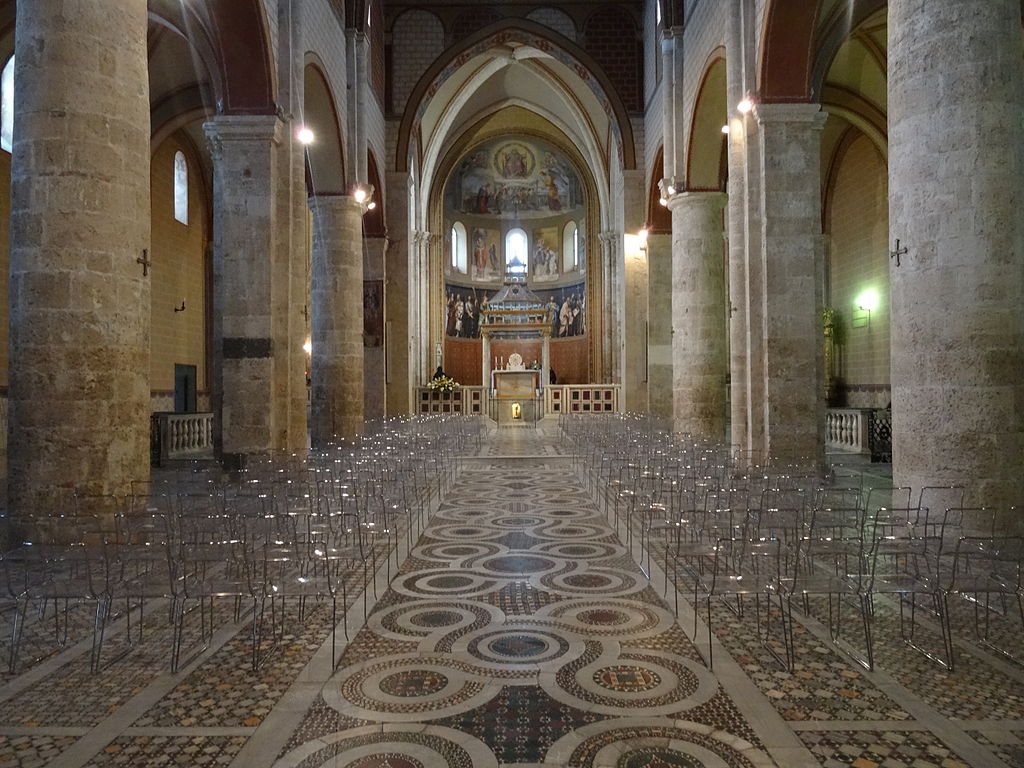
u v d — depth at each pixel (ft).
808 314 46.29
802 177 46.52
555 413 108.06
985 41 25.62
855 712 15.21
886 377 74.28
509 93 123.44
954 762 13.25
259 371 46.85
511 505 40.34
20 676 17.24
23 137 26.94
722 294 66.85
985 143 25.50
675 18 68.54
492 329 116.26
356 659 18.24
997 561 20.57
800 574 20.94
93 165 27.12
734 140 49.44
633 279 91.04
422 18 90.58
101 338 27.17
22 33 27.12
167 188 79.15
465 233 151.43
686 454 42.75
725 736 14.28
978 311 25.41
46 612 21.65
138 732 14.55
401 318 88.22
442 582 25.08
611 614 21.59
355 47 70.13
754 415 47.26
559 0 91.04
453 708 15.57
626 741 14.12
